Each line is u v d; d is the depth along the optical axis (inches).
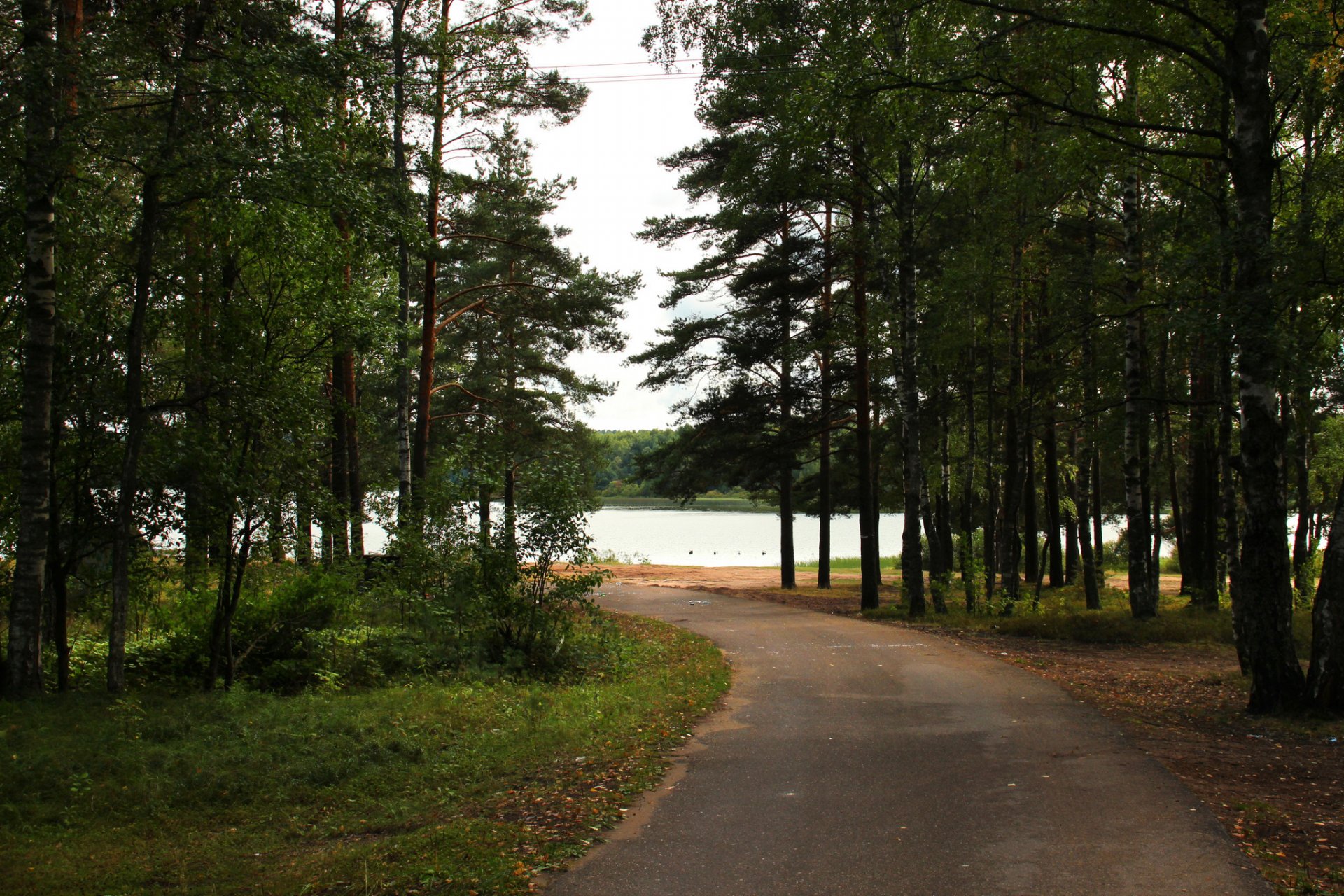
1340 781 251.1
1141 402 684.7
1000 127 471.2
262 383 400.5
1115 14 383.6
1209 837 205.2
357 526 582.9
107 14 385.4
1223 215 490.9
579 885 186.2
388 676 465.1
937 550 813.2
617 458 3521.2
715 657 556.1
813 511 1514.5
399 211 413.7
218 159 352.8
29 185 354.9
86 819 239.6
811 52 567.2
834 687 443.5
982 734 327.3
